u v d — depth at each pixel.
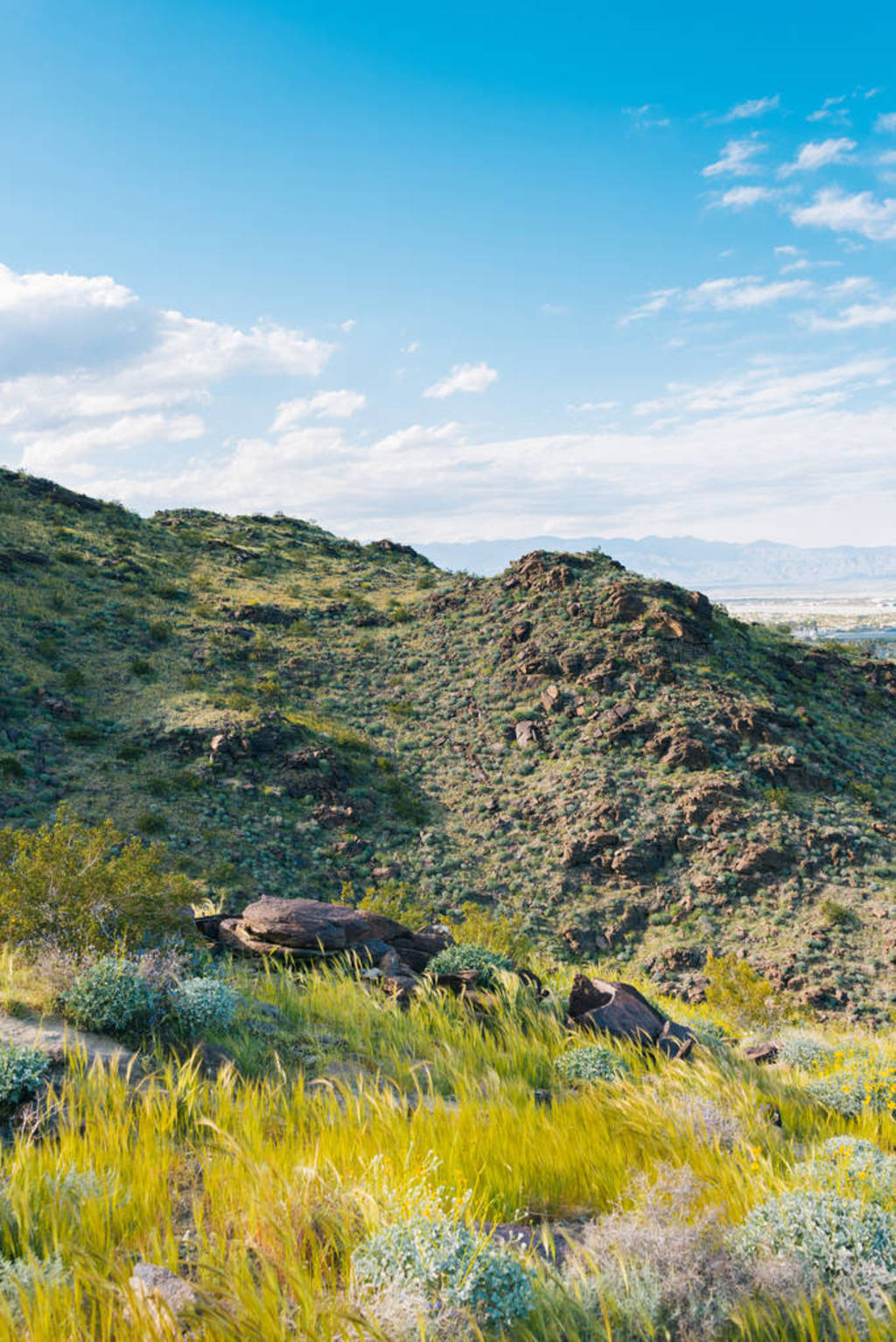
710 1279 4.43
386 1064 9.50
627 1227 4.85
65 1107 6.53
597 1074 10.00
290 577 87.19
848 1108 9.96
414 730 56.59
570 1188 6.32
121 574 71.62
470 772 51.84
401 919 29.12
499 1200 5.88
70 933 10.48
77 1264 3.97
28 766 42.09
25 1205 4.70
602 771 49.00
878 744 58.03
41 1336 3.59
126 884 11.52
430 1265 4.07
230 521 108.50
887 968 34.75
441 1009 12.08
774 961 35.72
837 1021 31.78
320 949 13.59
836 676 67.88
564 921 39.56
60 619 60.12
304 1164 5.55
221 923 14.65
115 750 46.28
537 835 45.44
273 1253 4.52
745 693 56.91
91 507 88.25
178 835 39.78
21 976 9.51
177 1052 8.34
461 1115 7.09
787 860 41.88
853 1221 4.84
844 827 44.50
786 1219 4.99
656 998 24.33
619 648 60.12
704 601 67.19
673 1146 7.05
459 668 64.00
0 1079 6.60
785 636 77.69
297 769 47.91
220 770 46.22
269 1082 7.87
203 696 53.88
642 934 39.19
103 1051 7.87
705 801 45.53
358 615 75.62
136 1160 5.52
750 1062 12.39
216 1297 3.91
